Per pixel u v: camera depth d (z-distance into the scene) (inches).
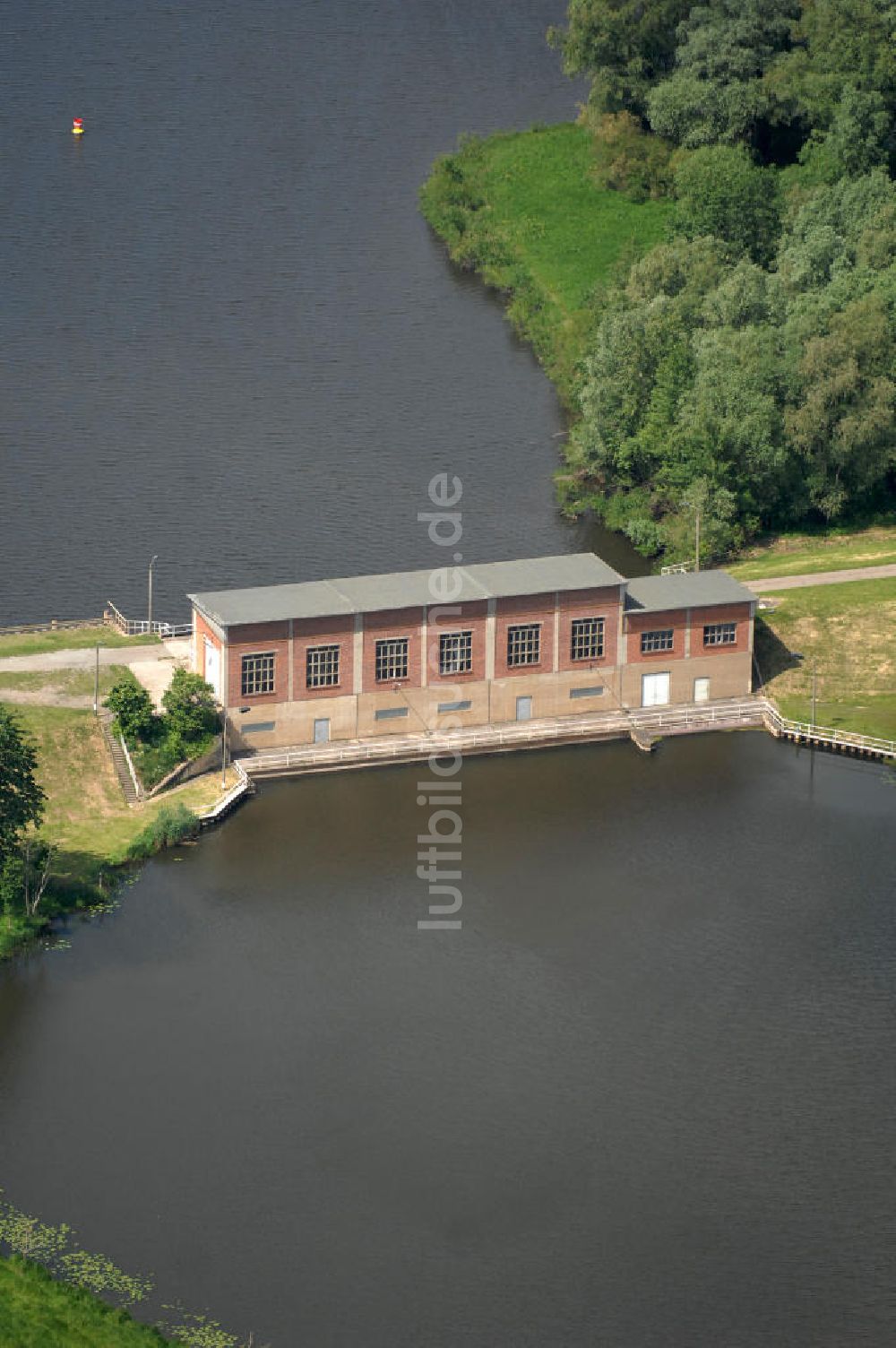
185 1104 6235.2
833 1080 6387.8
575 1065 6441.9
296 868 7327.8
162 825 7396.7
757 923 7121.1
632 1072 6417.3
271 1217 5836.6
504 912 7145.7
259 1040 6515.8
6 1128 6122.1
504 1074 6397.6
